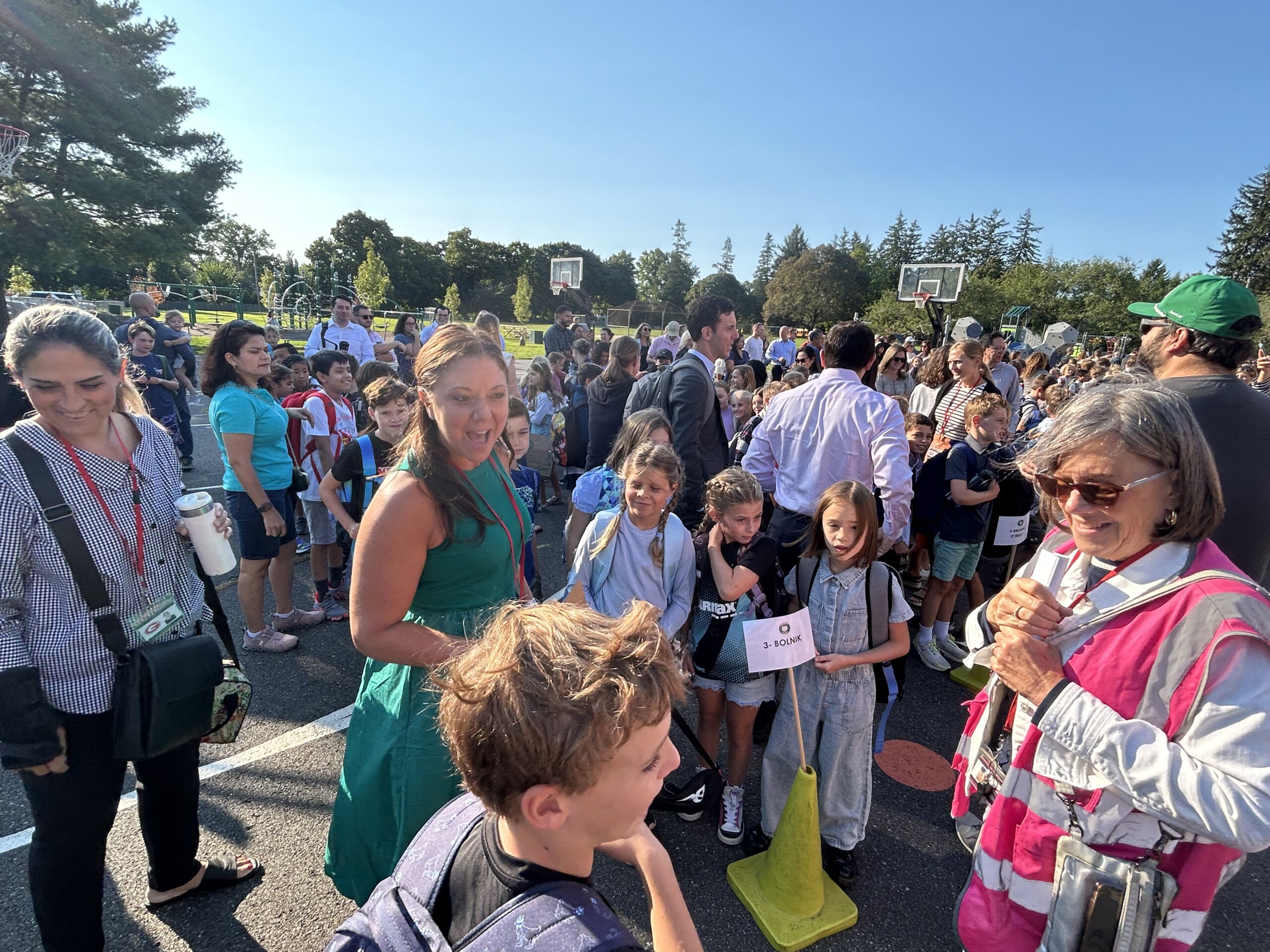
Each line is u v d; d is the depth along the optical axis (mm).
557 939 726
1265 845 979
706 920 2266
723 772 3018
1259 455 1730
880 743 2477
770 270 91375
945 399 5715
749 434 5652
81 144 29219
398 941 804
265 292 57250
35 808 1638
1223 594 1091
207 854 2416
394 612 1466
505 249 85375
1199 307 1881
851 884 2396
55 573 1562
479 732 780
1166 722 1117
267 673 3656
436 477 1468
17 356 1479
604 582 2539
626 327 58875
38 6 26531
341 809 1621
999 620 1333
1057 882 1210
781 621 2191
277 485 3816
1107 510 1175
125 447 1710
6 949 2020
